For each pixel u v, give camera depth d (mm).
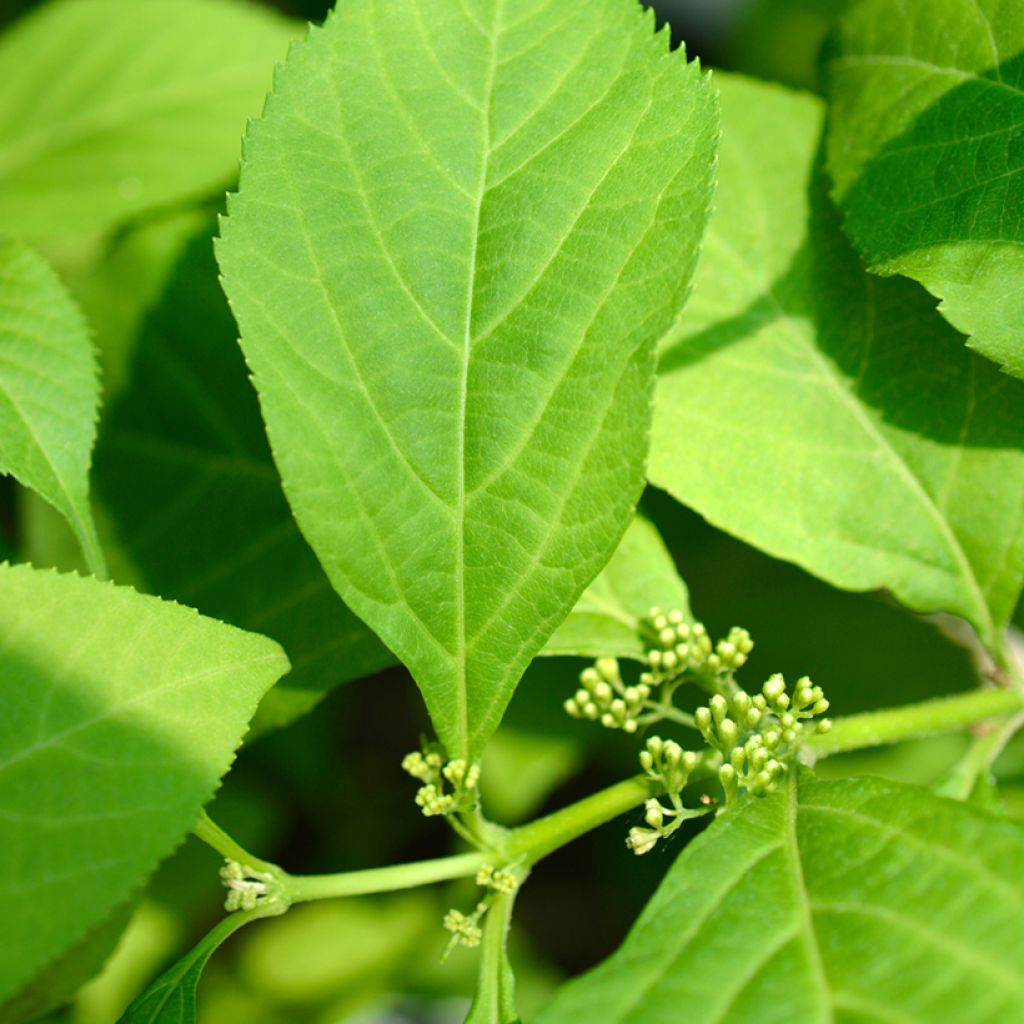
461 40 461
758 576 527
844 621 523
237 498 500
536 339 455
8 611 439
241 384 507
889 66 474
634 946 428
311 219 456
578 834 460
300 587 490
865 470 476
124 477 505
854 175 473
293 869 552
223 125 546
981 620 475
